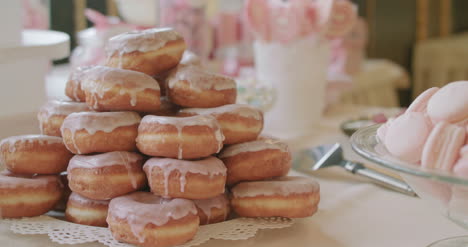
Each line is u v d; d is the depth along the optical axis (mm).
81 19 2146
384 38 3609
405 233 837
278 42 1269
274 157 845
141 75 837
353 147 760
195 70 872
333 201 930
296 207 820
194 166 782
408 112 753
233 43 1925
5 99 1099
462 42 3662
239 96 1193
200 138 788
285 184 826
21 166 847
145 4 1582
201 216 820
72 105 873
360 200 936
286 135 1273
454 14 4383
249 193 824
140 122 816
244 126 854
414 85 3738
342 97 2072
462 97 721
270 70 1292
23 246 773
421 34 4008
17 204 825
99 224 821
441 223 865
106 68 837
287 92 1295
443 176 670
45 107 882
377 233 836
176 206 765
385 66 2723
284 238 815
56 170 858
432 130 709
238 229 813
